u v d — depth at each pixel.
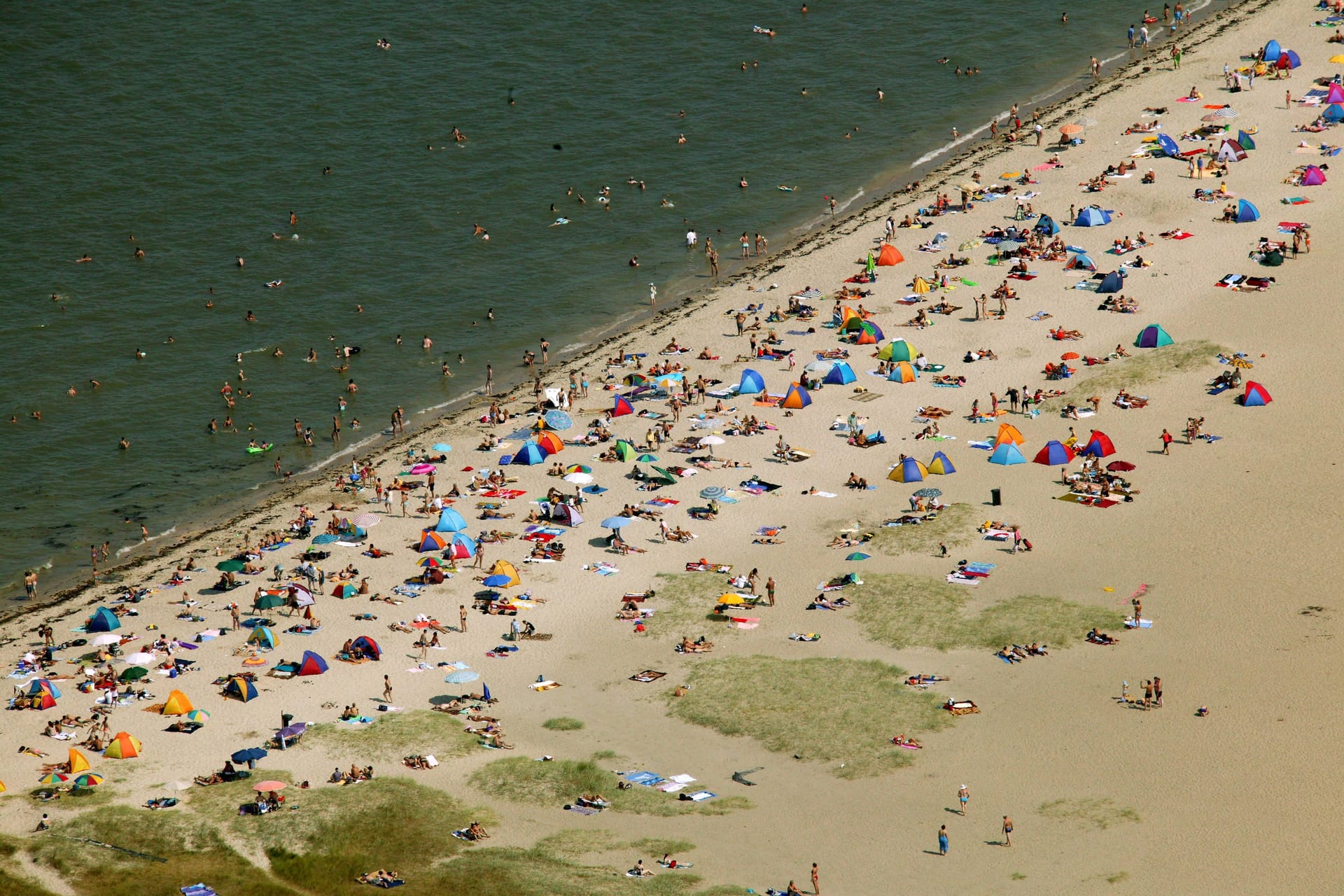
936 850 179.62
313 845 184.62
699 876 176.50
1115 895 168.38
